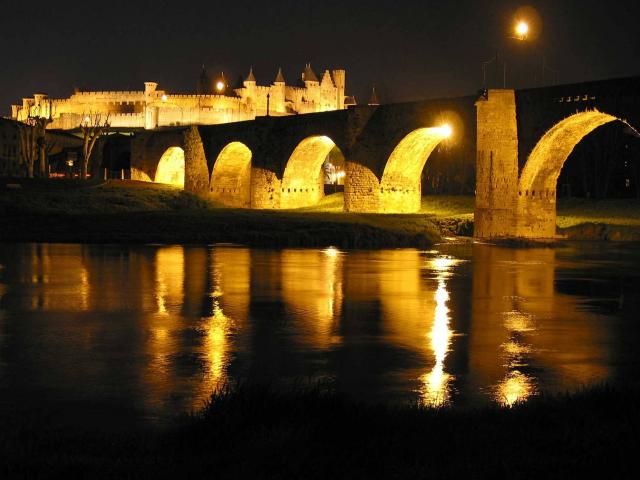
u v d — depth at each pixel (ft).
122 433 41.73
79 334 71.46
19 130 389.60
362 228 198.39
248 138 300.40
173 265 128.98
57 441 37.63
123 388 52.70
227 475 31.99
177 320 79.20
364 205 249.14
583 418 39.37
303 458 33.30
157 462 33.50
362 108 249.96
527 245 181.98
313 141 278.46
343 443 35.55
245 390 41.88
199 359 61.98
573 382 56.08
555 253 163.02
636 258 152.05
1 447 36.19
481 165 199.00
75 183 303.27
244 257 145.89
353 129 250.78
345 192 254.88
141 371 57.67
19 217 217.15
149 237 182.91
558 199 267.18
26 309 84.58
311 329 75.51
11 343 67.26
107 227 199.82
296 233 190.60
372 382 55.52
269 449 34.32
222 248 165.27
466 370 59.47
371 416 39.47
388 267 131.85
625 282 114.11
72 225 202.49
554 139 194.18
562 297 98.84
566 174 341.62
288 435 35.55
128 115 543.39
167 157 357.20
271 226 203.00
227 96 563.48
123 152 408.26
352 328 76.38
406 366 60.54
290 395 41.75
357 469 32.58
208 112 530.27
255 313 84.02
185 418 45.09
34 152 361.30
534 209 200.64
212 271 121.29
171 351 64.75
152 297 93.81
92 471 32.42
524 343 70.08
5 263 128.26
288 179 286.46
